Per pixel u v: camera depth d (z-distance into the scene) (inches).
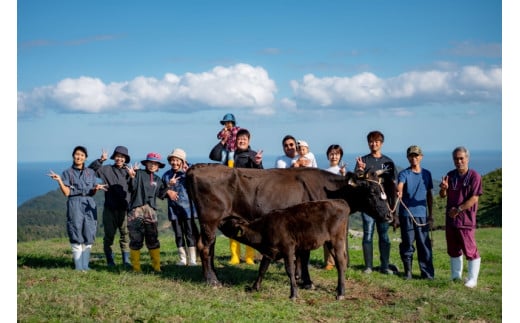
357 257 580.7
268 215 374.0
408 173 447.2
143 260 535.8
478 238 885.2
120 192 476.1
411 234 448.5
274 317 322.7
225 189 403.5
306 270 397.1
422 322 331.9
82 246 437.4
